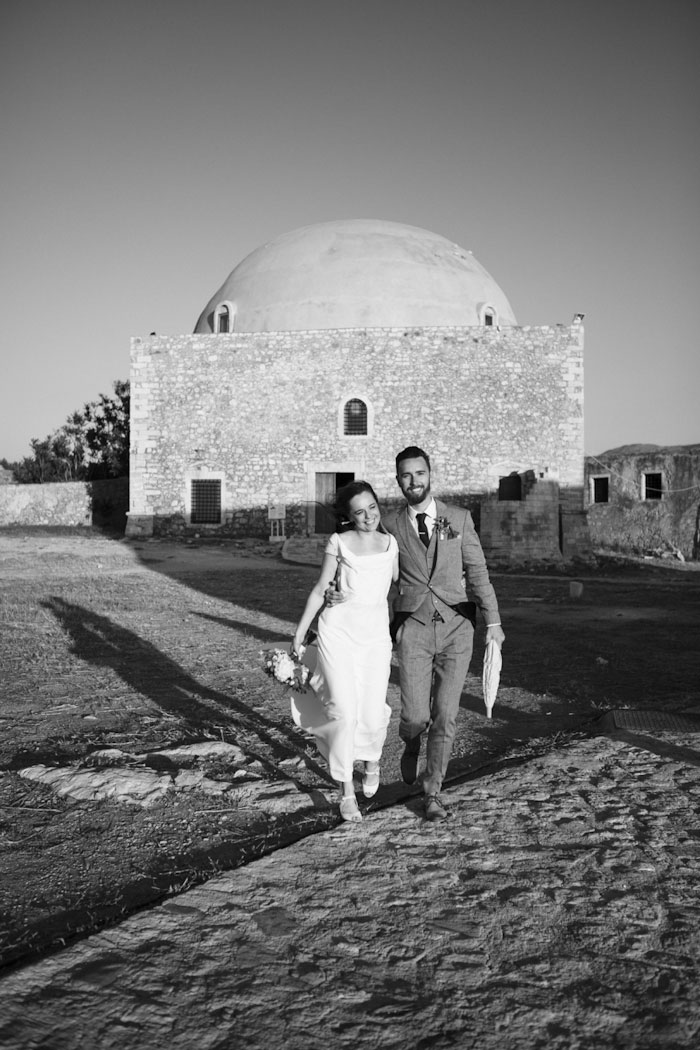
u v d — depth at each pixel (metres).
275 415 26.89
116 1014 2.30
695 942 2.77
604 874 3.29
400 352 26.33
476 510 25.98
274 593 14.39
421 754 5.15
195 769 4.63
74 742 5.21
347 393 26.55
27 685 6.77
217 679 7.16
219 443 27.16
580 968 2.60
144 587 14.65
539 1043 2.23
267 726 5.72
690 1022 2.33
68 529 29.81
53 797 4.20
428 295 28.92
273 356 26.89
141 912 2.89
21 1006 2.32
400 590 4.08
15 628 9.59
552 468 25.61
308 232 31.80
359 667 3.92
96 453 40.41
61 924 2.91
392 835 3.66
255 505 27.02
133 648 8.55
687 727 5.61
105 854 3.51
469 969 2.58
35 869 3.36
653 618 12.49
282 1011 2.34
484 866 3.35
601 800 4.15
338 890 3.11
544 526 25.09
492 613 4.13
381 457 26.39
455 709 3.97
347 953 2.66
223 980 2.49
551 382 25.75
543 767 4.68
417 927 2.84
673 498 29.81
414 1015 2.34
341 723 3.83
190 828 3.81
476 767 4.83
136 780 4.34
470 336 26.02
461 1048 2.20
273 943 2.71
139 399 27.52
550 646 9.56
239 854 3.52
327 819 3.91
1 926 2.88
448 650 4.02
